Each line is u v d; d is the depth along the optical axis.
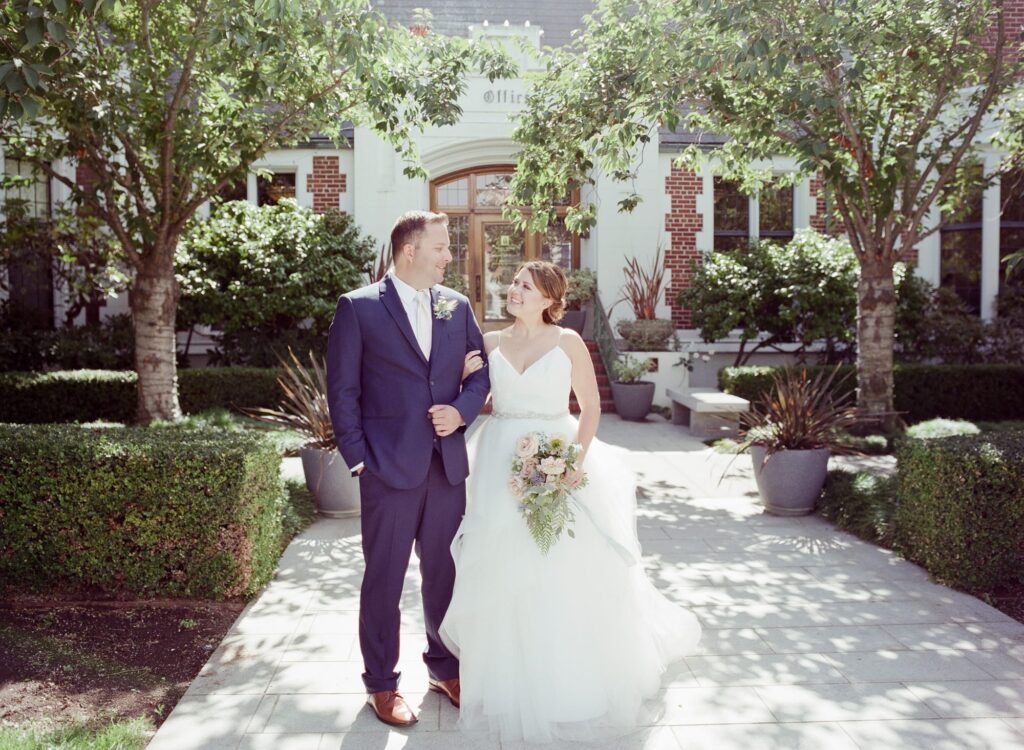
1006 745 2.94
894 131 9.66
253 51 6.27
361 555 5.34
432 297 3.30
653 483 7.78
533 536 3.15
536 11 14.68
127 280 10.90
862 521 5.82
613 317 14.27
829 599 4.50
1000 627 4.08
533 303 3.40
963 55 7.84
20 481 4.25
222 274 12.17
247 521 4.40
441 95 7.31
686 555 5.38
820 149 6.59
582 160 7.64
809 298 12.49
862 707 3.24
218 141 7.92
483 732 3.06
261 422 9.77
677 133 14.10
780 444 6.42
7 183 8.83
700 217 14.30
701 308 13.29
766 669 3.60
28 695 3.35
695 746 2.95
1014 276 13.66
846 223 9.40
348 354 3.12
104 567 4.32
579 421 3.47
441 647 3.39
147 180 8.22
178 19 7.64
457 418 3.16
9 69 3.82
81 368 11.83
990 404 11.55
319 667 3.62
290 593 4.62
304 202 13.96
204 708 3.23
